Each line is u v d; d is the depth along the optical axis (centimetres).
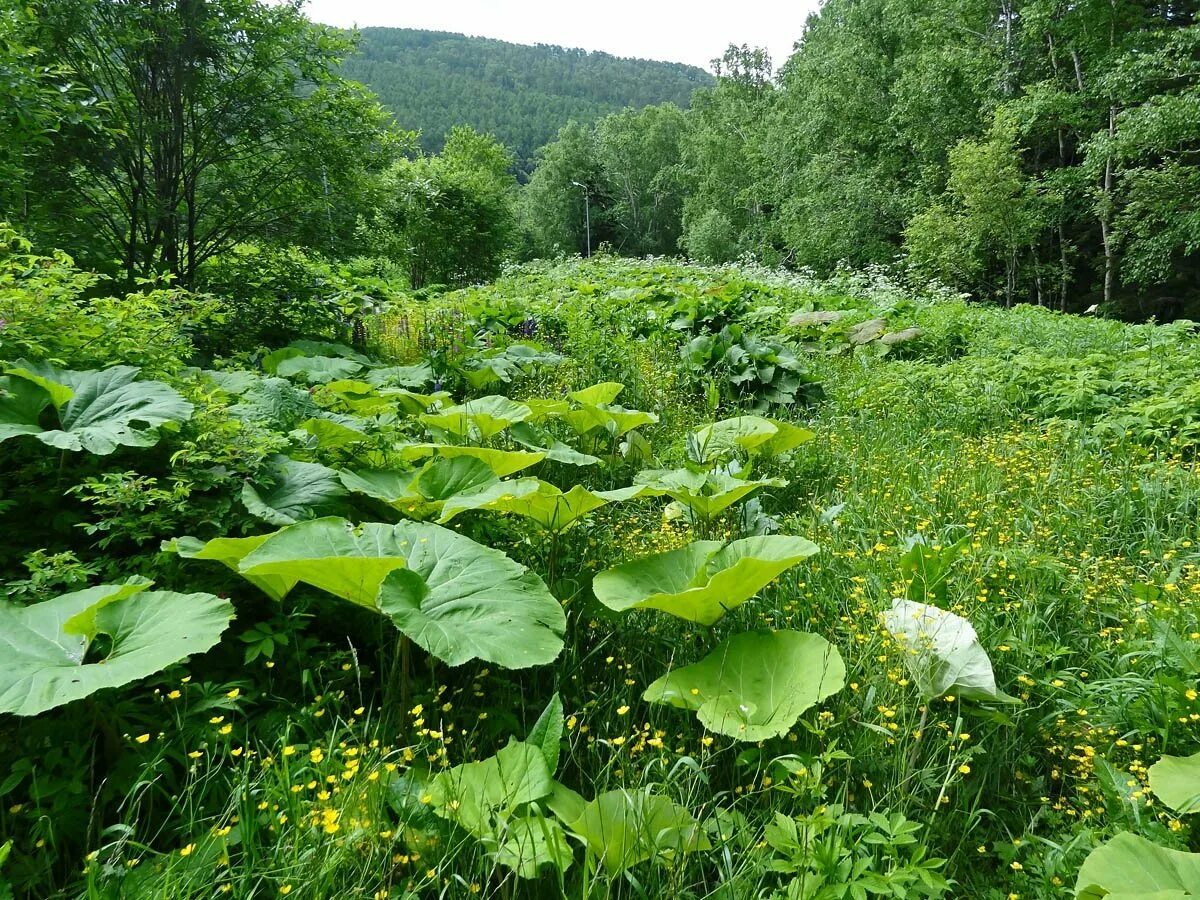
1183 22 2147
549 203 6756
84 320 354
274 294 822
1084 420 583
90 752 200
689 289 1288
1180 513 399
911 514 396
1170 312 2209
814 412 664
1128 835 172
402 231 2169
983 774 219
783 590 297
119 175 808
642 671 261
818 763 197
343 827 172
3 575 247
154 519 259
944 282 2262
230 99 813
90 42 736
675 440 559
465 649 204
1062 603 295
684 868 171
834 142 2922
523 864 164
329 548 236
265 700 229
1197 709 229
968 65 2336
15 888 166
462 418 432
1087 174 2006
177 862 164
